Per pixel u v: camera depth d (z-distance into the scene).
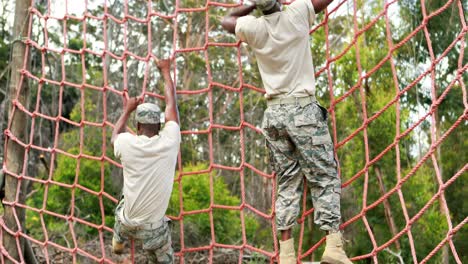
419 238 8.59
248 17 4.16
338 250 3.91
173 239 11.30
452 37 9.27
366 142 4.26
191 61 15.88
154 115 4.40
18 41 5.64
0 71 15.92
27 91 5.67
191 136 16.38
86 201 12.62
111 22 13.45
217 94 17.09
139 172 4.29
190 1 15.36
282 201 4.14
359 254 8.57
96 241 11.48
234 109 17.08
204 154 18.12
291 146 4.12
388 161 8.56
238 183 17.70
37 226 12.45
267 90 4.10
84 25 5.54
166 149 4.32
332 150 4.06
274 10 4.08
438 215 8.86
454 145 9.60
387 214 8.38
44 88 14.72
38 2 6.68
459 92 9.52
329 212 3.95
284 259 4.07
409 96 9.85
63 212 12.74
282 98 4.04
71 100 16.75
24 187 5.65
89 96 17.11
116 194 12.96
